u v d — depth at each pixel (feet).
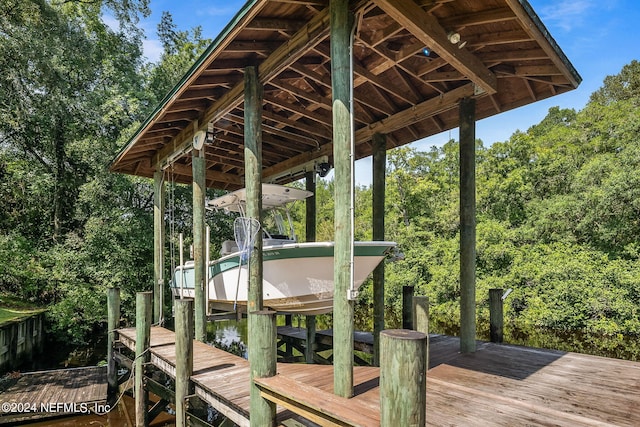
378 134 18.30
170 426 19.39
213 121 17.53
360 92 16.81
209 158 25.09
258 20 11.32
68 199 40.75
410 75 15.28
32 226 38.45
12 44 29.25
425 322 10.22
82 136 37.86
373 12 11.23
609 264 38.73
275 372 9.02
